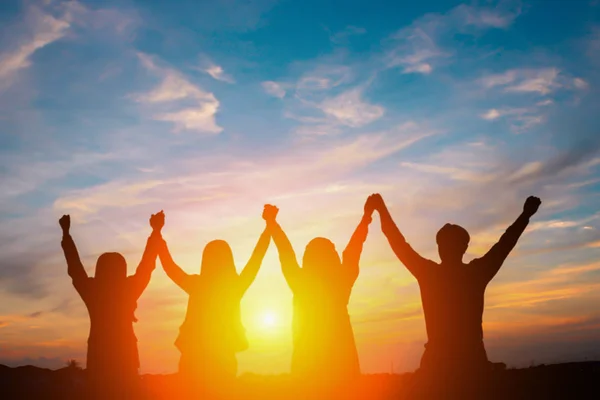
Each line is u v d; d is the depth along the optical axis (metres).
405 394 11.16
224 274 12.86
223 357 12.56
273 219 12.76
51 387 13.22
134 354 12.28
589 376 12.26
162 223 13.16
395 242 11.97
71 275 12.47
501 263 11.66
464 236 11.75
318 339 11.84
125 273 12.58
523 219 11.78
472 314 11.38
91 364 12.04
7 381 13.34
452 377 11.04
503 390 11.31
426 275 11.65
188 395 12.28
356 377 11.75
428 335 11.48
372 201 12.29
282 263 12.44
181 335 12.72
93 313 12.24
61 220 12.82
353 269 12.25
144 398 12.08
